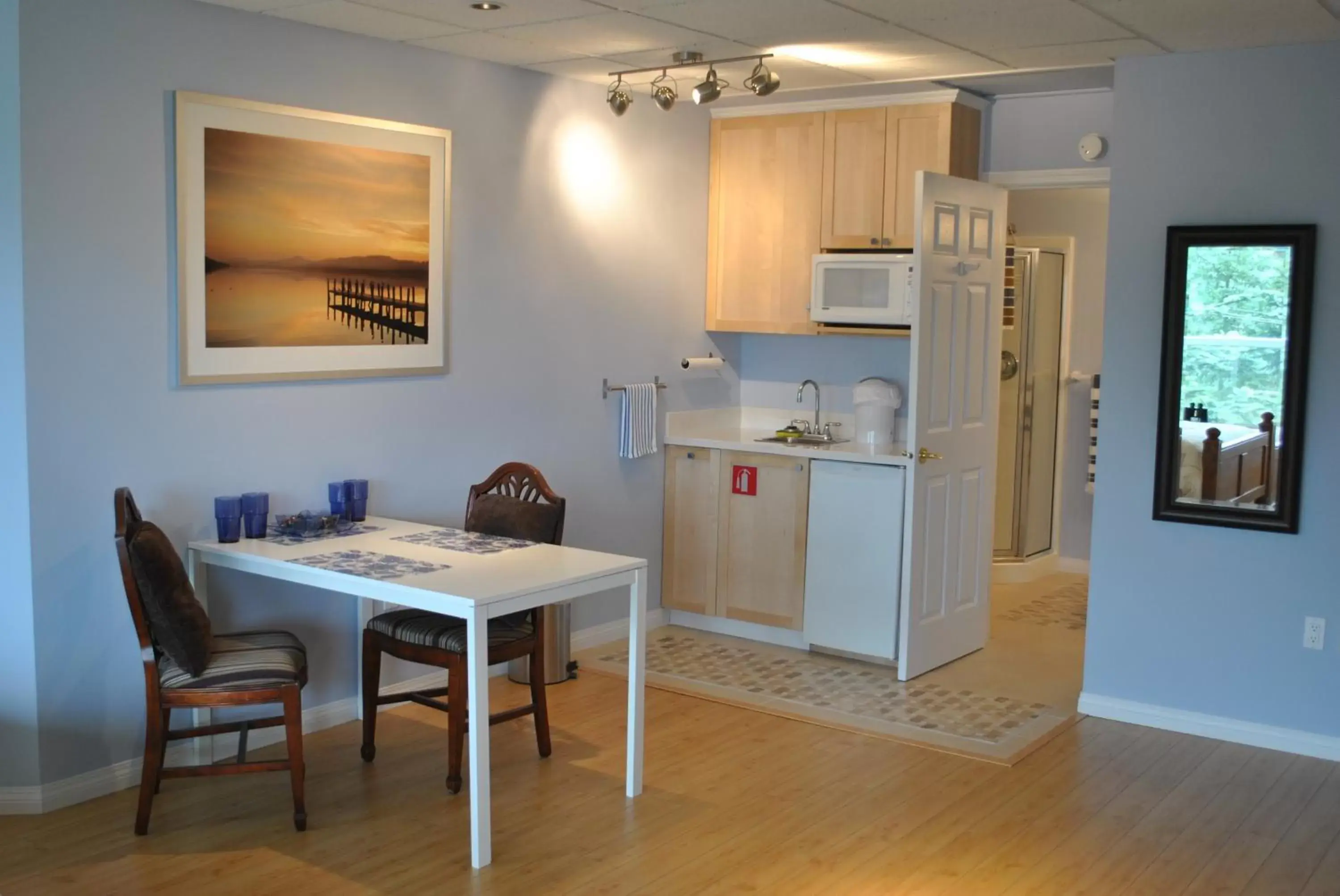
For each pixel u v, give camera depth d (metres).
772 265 5.77
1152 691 4.56
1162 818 3.72
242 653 3.64
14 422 3.53
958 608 5.40
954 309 5.14
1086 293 7.08
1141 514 4.52
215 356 3.95
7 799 3.62
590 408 5.41
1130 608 4.57
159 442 3.84
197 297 3.88
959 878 3.29
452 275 4.70
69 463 3.62
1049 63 4.55
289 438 4.21
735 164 5.83
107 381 3.69
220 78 3.89
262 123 4.01
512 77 4.87
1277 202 4.20
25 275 3.48
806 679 5.11
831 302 5.46
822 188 5.57
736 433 6.13
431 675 4.82
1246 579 4.34
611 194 5.39
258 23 3.98
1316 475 4.20
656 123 5.59
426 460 4.69
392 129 4.41
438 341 4.66
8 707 3.62
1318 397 4.17
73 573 3.66
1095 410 7.09
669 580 5.91
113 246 3.67
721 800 3.81
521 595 3.38
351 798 3.79
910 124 5.29
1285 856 3.46
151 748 3.47
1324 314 4.14
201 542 3.93
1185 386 4.36
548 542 4.23
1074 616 6.23
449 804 3.75
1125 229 4.48
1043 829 3.62
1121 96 4.44
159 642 3.54
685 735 4.40
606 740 4.34
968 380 5.30
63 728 3.67
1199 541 4.42
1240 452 4.29
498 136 4.84
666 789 3.90
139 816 3.49
